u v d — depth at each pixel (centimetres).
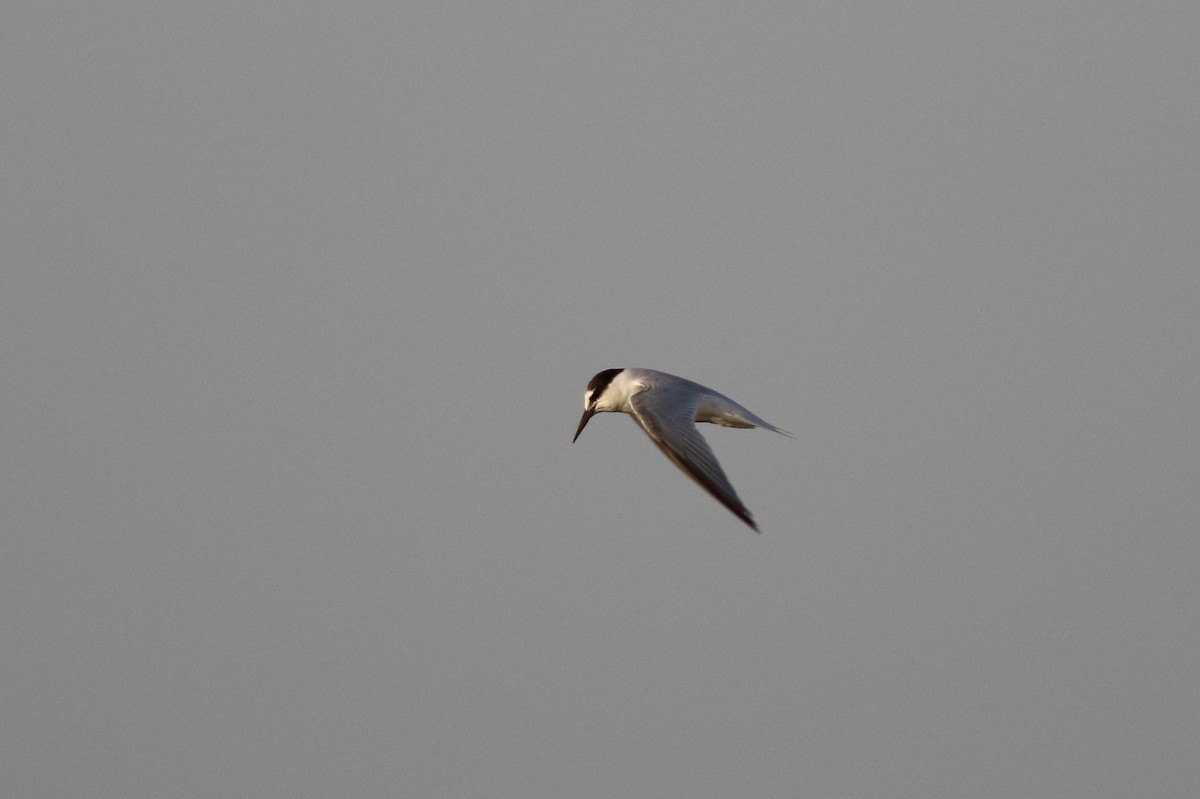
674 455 1483
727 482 1448
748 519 1400
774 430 1695
